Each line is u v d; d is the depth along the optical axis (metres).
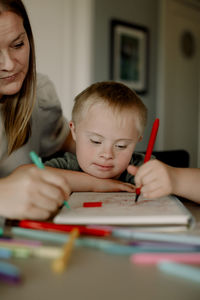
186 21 3.36
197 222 0.52
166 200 0.63
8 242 0.41
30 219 0.54
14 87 0.80
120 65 2.88
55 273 0.33
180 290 0.30
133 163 1.00
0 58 0.74
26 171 0.55
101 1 2.70
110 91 0.85
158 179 0.59
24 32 0.76
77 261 0.36
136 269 0.34
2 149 0.97
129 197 0.67
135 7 2.99
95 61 2.68
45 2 2.28
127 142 0.83
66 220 0.50
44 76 1.19
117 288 0.30
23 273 0.33
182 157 1.16
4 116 0.95
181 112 3.38
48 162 0.95
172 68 3.24
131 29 2.95
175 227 0.48
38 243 0.40
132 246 0.39
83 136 0.84
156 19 3.20
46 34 2.31
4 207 0.52
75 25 2.45
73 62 2.47
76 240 0.41
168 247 0.39
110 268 0.34
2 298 0.28
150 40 3.15
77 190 0.76
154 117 3.20
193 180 0.64
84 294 0.29
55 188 0.53
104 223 0.50
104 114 0.81
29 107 0.95
